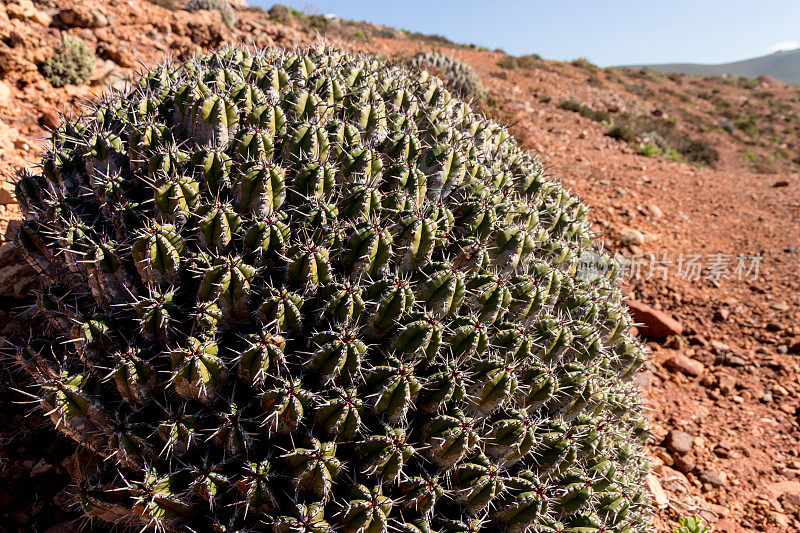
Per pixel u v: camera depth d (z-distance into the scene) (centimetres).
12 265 465
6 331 442
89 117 352
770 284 802
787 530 464
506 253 326
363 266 282
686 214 1023
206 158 288
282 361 259
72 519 342
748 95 5144
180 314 270
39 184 349
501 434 278
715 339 722
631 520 346
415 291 292
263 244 273
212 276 260
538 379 298
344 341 255
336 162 321
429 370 276
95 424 279
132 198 303
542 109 1781
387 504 244
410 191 320
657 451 551
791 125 4128
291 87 359
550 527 280
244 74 364
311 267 266
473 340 279
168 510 260
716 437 569
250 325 278
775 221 988
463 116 426
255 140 300
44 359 299
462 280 287
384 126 352
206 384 255
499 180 380
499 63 2480
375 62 448
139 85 374
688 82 5431
